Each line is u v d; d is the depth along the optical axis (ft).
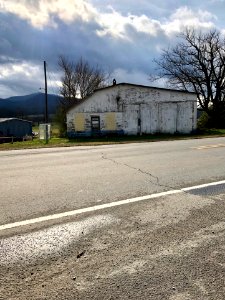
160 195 18.76
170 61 134.21
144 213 15.60
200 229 13.52
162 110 95.09
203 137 72.54
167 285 9.39
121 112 94.22
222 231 13.30
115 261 10.84
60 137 104.06
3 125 139.44
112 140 76.23
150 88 94.32
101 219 14.84
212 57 128.67
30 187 21.03
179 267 10.39
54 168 28.63
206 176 24.02
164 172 25.73
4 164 32.58
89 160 33.53
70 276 9.93
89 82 169.89
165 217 15.01
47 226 14.02
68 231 13.46
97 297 8.86
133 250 11.63
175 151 40.16
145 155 36.73
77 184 21.67
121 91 93.97
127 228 13.71
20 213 15.75
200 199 17.90
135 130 94.79
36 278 9.84
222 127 127.44
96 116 94.89
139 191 19.70
